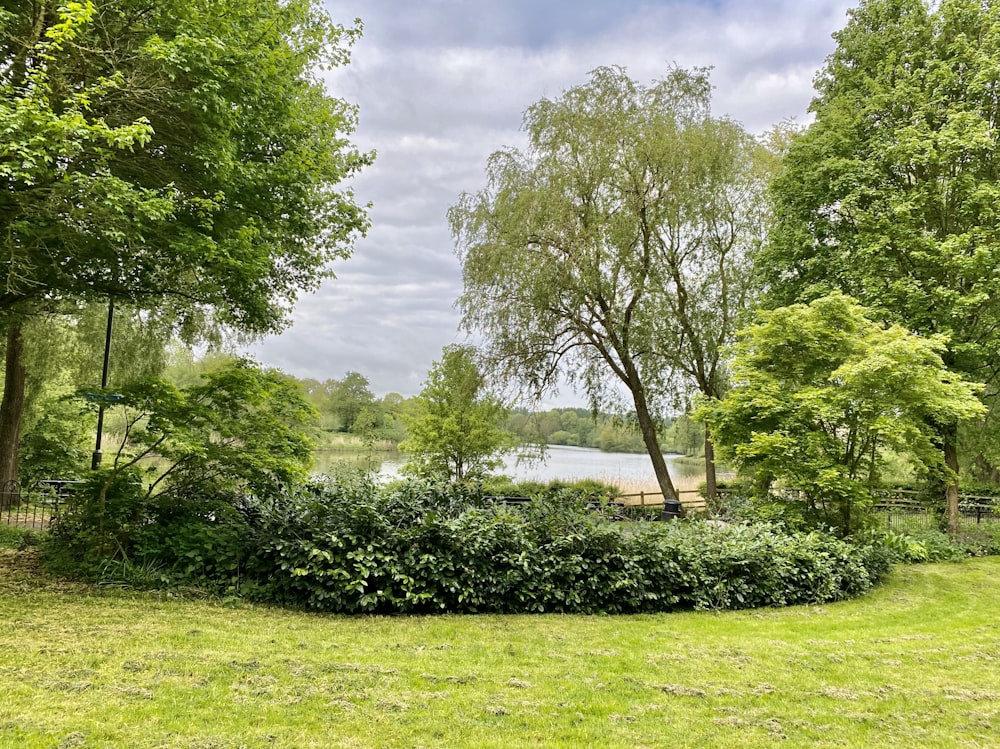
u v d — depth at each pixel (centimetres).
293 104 929
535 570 696
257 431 794
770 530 904
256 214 903
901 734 387
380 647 520
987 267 1212
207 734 330
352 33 1155
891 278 1384
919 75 1361
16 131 539
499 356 1673
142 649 458
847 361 930
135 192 639
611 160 1552
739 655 546
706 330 1788
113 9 705
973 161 1302
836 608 764
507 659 508
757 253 1638
